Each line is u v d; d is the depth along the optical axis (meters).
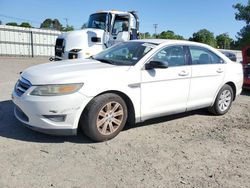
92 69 4.61
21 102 4.33
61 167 3.74
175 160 4.14
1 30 24.42
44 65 5.01
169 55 5.38
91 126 4.42
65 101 4.18
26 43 25.95
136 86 4.82
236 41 36.81
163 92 5.20
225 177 3.74
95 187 3.34
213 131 5.47
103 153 4.22
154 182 3.52
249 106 7.64
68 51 10.59
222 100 6.49
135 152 4.32
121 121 4.79
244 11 35.12
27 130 4.89
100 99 4.43
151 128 5.42
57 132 4.28
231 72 6.51
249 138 5.20
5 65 16.53
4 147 4.21
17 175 3.48
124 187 3.38
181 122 5.91
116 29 11.44
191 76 5.61
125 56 5.31
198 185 3.51
